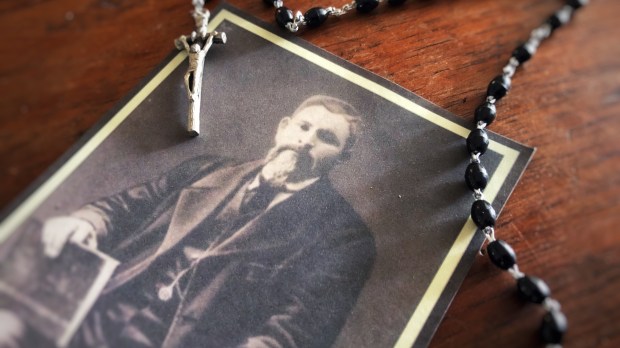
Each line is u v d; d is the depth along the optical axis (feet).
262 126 0.51
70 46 0.53
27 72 0.51
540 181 0.50
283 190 0.48
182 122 0.51
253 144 0.50
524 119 0.53
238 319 0.43
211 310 0.43
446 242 0.47
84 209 0.46
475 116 0.52
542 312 0.44
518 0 0.59
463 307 0.44
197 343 0.42
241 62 0.54
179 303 0.43
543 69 0.56
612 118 0.53
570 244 0.47
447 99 0.53
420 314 0.44
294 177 0.49
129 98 0.51
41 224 0.45
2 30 0.53
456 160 0.50
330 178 0.49
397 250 0.46
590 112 0.54
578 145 0.52
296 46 0.55
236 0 0.58
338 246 0.46
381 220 0.47
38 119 0.49
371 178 0.49
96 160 0.48
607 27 0.59
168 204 0.47
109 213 0.46
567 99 0.54
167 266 0.44
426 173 0.50
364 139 0.51
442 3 0.58
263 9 0.57
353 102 0.52
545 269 0.46
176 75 0.53
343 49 0.55
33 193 0.46
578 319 0.45
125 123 0.50
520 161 0.50
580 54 0.57
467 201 0.49
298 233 0.46
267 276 0.45
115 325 0.42
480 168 0.48
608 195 0.50
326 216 0.47
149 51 0.54
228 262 0.45
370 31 0.56
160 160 0.49
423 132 0.51
